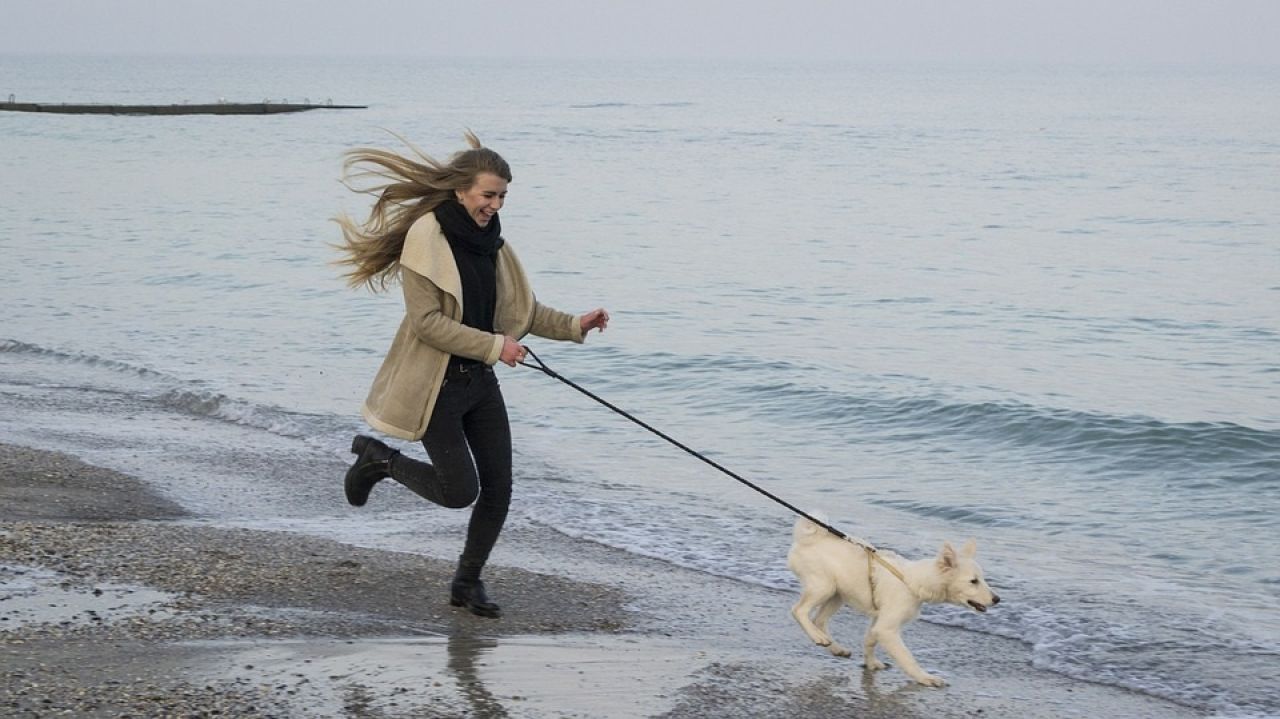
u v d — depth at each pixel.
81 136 58.91
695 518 8.69
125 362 14.21
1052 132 74.31
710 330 17.70
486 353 5.35
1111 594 7.27
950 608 6.87
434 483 5.61
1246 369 15.30
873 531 8.75
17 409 11.38
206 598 5.90
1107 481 10.34
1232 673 5.97
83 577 6.07
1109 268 24.33
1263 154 55.69
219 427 11.11
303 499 8.65
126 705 4.50
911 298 20.73
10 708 4.41
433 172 5.40
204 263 22.77
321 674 4.98
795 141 66.00
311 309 18.27
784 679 5.49
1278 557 8.18
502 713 4.75
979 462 10.99
